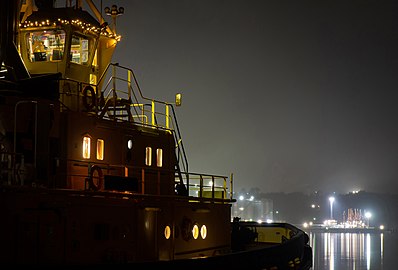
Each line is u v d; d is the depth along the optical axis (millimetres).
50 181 14305
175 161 19625
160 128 18766
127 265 12766
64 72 17875
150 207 15906
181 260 14188
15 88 14477
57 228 13125
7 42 15750
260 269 18047
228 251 21062
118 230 15000
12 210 12219
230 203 21531
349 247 89125
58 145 14711
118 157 16641
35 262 12586
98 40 18922
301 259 24047
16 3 16250
